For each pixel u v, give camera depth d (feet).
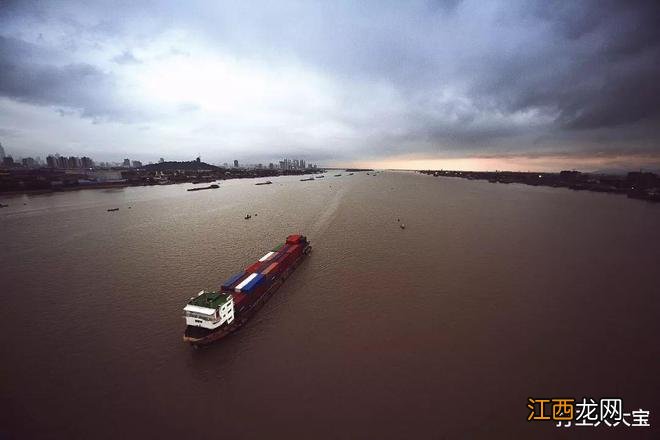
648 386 108.06
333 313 159.74
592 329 143.23
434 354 126.52
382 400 103.50
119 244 295.28
